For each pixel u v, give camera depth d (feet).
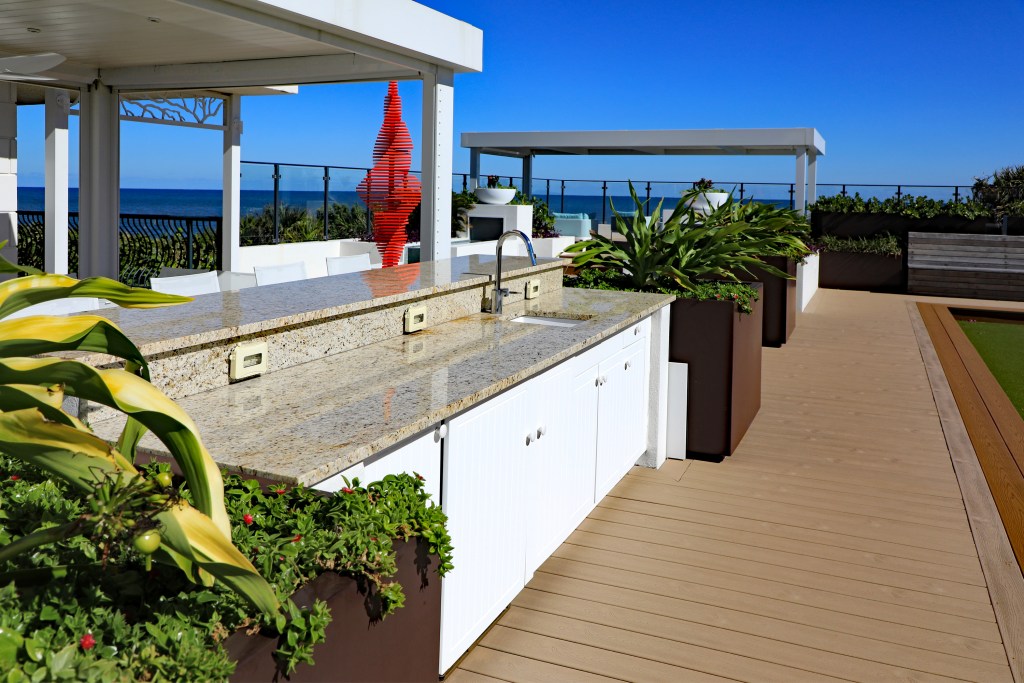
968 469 16.12
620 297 15.78
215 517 3.98
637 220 17.67
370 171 19.62
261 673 4.42
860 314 38.11
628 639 9.70
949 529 13.16
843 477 15.62
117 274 25.29
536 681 8.80
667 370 16.42
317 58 20.70
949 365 26.48
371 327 10.78
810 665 9.23
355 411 7.62
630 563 11.71
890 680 8.97
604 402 13.21
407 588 5.98
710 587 11.03
